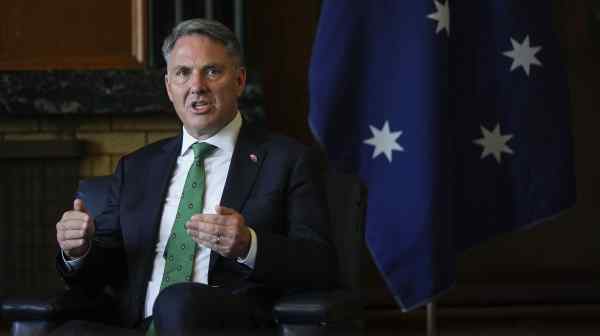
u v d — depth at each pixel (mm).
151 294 5215
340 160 7012
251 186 5250
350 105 7055
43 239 8117
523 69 7215
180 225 5227
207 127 5336
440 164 6930
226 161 5375
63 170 8133
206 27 5352
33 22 8312
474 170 7195
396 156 6984
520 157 7195
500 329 8453
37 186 8125
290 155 5352
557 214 7176
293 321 4562
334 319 4539
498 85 7230
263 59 9016
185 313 4457
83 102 8031
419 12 7039
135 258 5258
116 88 8031
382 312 9070
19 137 8195
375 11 7090
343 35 7070
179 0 8172
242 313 4695
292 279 4910
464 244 7148
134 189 5422
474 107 7223
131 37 8312
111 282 5406
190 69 5312
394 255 6926
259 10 9016
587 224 9195
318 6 9070
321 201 5273
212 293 4602
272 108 9016
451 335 8234
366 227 6969
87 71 8055
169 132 8188
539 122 7195
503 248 9195
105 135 8188
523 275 9195
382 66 7062
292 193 5258
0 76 8047
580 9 9195
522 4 7270
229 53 5359
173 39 5391
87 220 4902
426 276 6887
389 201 6965
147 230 5289
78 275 5195
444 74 7016
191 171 5336
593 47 9195
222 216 4707
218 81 5324
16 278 8109
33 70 8180
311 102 7051
